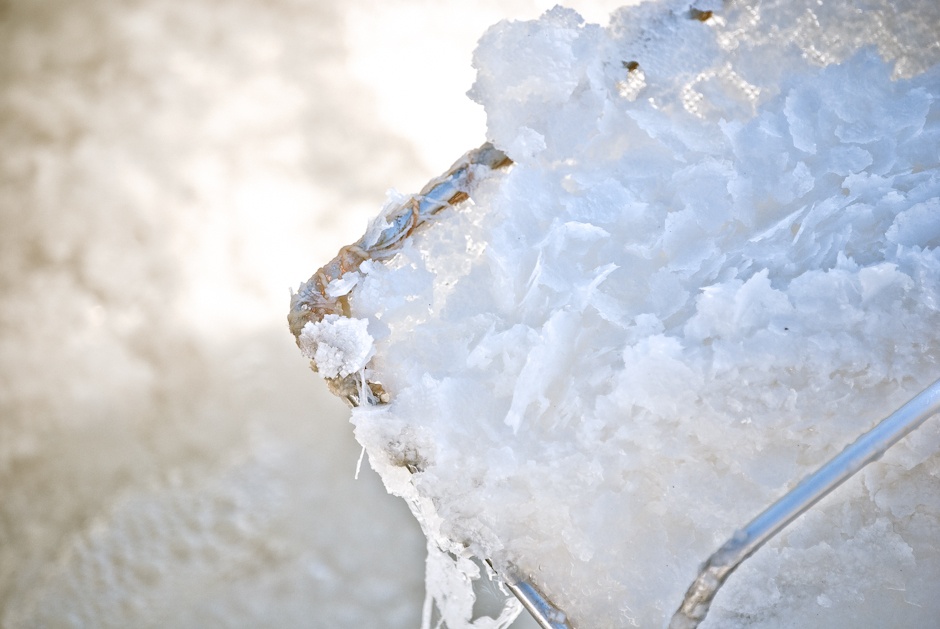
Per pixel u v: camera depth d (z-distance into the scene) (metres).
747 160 0.65
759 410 0.62
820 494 0.60
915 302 0.62
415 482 0.64
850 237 0.64
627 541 0.63
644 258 0.65
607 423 0.63
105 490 1.11
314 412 1.11
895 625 0.62
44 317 1.22
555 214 0.65
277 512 1.05
